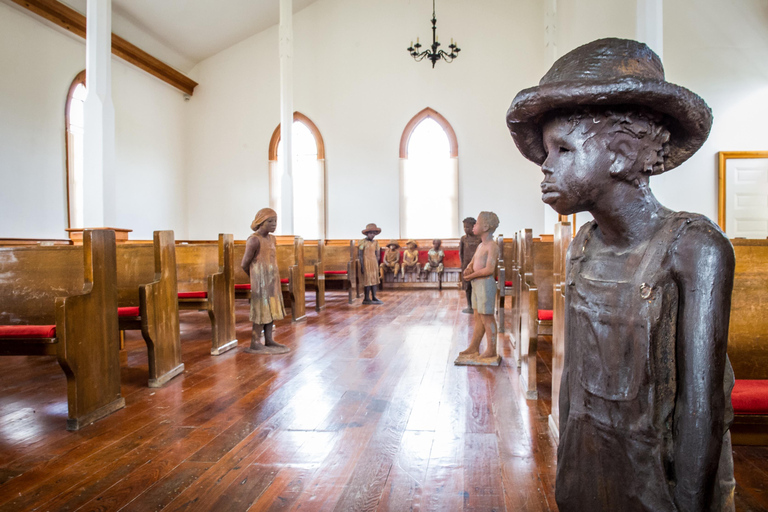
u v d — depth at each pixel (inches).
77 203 402.6
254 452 101.4
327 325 256.5
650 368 34.2
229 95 540.1
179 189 534.9
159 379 149.0
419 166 512.1
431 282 470.0
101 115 263.4
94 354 120.9
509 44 490.3
